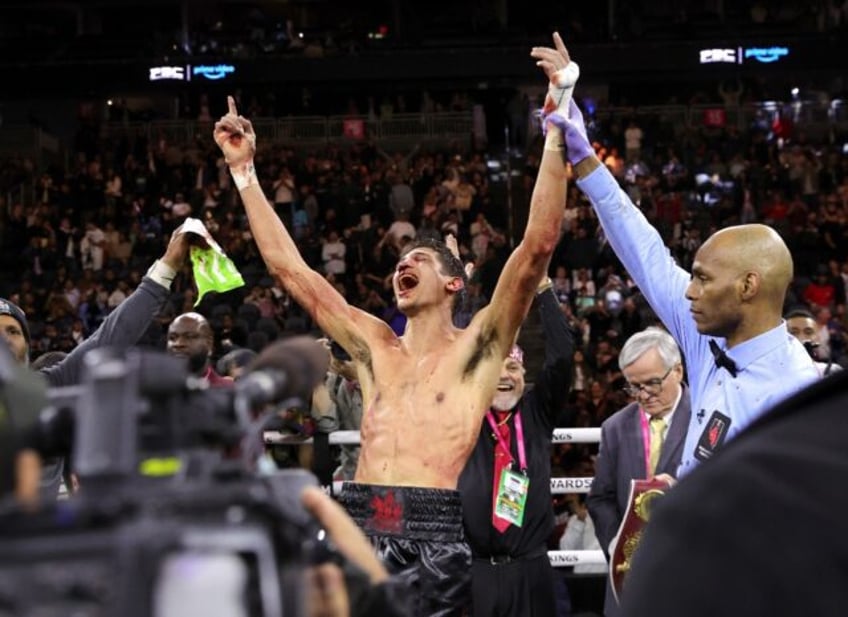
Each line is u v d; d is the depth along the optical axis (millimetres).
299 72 25188
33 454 1018
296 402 1255
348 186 21172
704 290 2746
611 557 3467
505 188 23031
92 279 18359
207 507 867
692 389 2984
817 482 773
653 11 29906
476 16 29172
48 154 24516
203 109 25375
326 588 1125
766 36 25406
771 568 761
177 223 20375
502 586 4473
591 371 14289
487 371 3459
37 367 4453
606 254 17672
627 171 21562
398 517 3371
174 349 4707
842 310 15469
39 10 30297
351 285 18000
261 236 3648
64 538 811
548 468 4605
